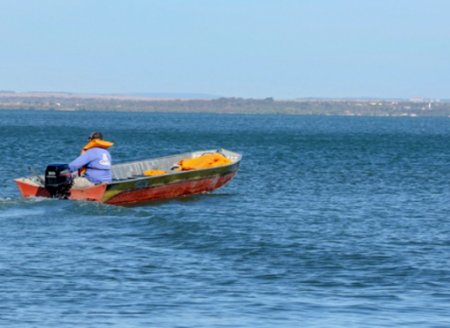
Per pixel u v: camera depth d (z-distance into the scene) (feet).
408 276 100.73
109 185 150.82
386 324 82.43
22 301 87.61
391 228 137.39
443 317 84.69
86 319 82.43
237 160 182.60
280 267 104.63
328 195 186.91
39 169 238.07
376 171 256.93
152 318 83.20
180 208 156.87
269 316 84.53
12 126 629.92
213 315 84.58
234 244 118.11
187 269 102.42
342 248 117.50
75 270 100.94
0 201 145.69
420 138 545.03
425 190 200.85
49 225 130.52
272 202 170.40
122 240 119.85
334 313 85.66
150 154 334.03
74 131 547.90
